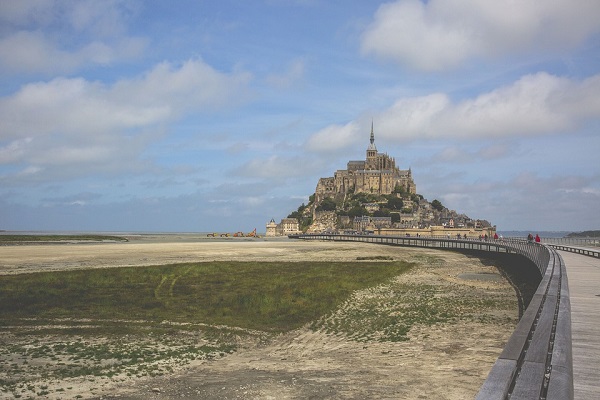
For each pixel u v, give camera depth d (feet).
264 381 58.08
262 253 301.22
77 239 558.97
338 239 605.73
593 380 32.32
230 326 94.32
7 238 519.19
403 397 50.67
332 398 51.08
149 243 470.39
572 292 77.10
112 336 85.61
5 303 114.32
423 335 82.07
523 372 23.84
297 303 117.08
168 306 114.73
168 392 54.75
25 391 55.93
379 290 137.90
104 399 53.06
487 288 140.26
